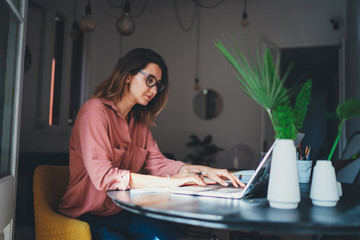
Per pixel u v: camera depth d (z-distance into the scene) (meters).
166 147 6.50
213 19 6.39
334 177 0.97
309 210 0.90
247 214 0.82
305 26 5.77
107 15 6.20
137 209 0.90
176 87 6.55
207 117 6.30
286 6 5.90
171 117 6.52
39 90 4.57
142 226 1.40
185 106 6.47
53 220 1.20
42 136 4.68
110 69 6.33
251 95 0.94
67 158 3.73
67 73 5.12
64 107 5.08
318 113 10.29
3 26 1.17
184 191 1.13
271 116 0.95
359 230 0.74
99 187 1.19
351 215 0.84
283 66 7.58
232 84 6.21
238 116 6.13
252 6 6.08
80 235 1.11
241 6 6.17
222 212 0.84
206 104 6.32
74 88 5.49
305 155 1.67
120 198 1.00
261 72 0.92
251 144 6.02
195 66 6.46
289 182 0.90
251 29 6.09
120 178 1.17
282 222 0.74
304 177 1.61
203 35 6.44
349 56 4.91
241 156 6.04
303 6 5.80
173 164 1.66
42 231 1.26
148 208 0.87
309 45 5.73
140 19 6.83
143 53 1.47
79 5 5.39
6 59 1.23
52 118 4.93
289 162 0.91
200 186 1.27
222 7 6.29
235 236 1.20
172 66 6.60
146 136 1.72
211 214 0.81
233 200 1.03
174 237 1.34
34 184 1.34
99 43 5.97
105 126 1.31
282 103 0.93
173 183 1.21
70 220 1.16
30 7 4.42
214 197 1.08
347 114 0.98
